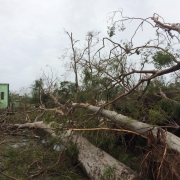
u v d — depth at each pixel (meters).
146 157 4.07
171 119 5.36
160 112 5.04
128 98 5.93
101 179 4.48
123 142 5.66
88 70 6.40
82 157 5.45
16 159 5.63
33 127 8.51
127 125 4.94
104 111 5.60
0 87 19.28
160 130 4.14
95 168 4.81
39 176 5.16
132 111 5.40
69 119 5.96
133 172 4.21
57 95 8.95
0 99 19.11
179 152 3.85
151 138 4.16
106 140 5.50
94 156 5.18
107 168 4.41
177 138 4.09
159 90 6.03
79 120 6.03
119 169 4.36
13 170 5.29
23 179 4.88
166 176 3.70
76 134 5.92
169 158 3.86
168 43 5.04
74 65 7.57
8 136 9.27
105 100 6.37
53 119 6.30
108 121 5.60
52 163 5.58
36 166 5.54
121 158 5.19
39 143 7.61
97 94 6.36
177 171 3.64
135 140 5.76
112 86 6.02
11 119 9.92
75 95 6.99
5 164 5.65
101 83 6.09
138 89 6.12
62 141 5.84
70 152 5.65
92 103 6.42
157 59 5.01
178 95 5.48
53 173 5.16
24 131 9.58
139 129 4.59
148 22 5.10
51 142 6.21
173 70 4.43
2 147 7.42
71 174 5.25
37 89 11.83
